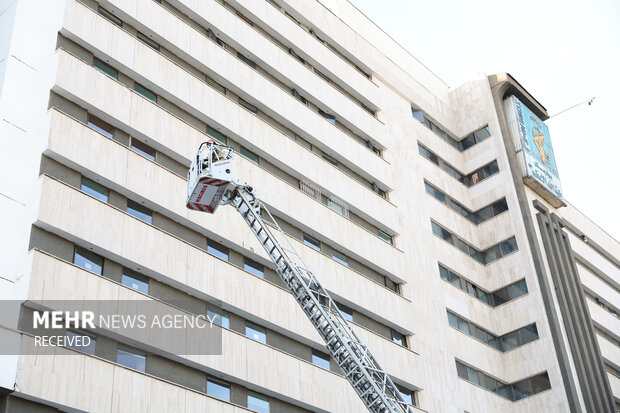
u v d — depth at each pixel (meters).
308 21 56.72
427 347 50.41
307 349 41.94
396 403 30.73
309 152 48.88
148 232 36.12
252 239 41.34
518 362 56.94
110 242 34.31
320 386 40.44
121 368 31.45
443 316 53.62
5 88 34.25
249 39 49.28
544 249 62.00
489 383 55.03
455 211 62.38
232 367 36.53
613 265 79.81
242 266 40.88
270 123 48.19
